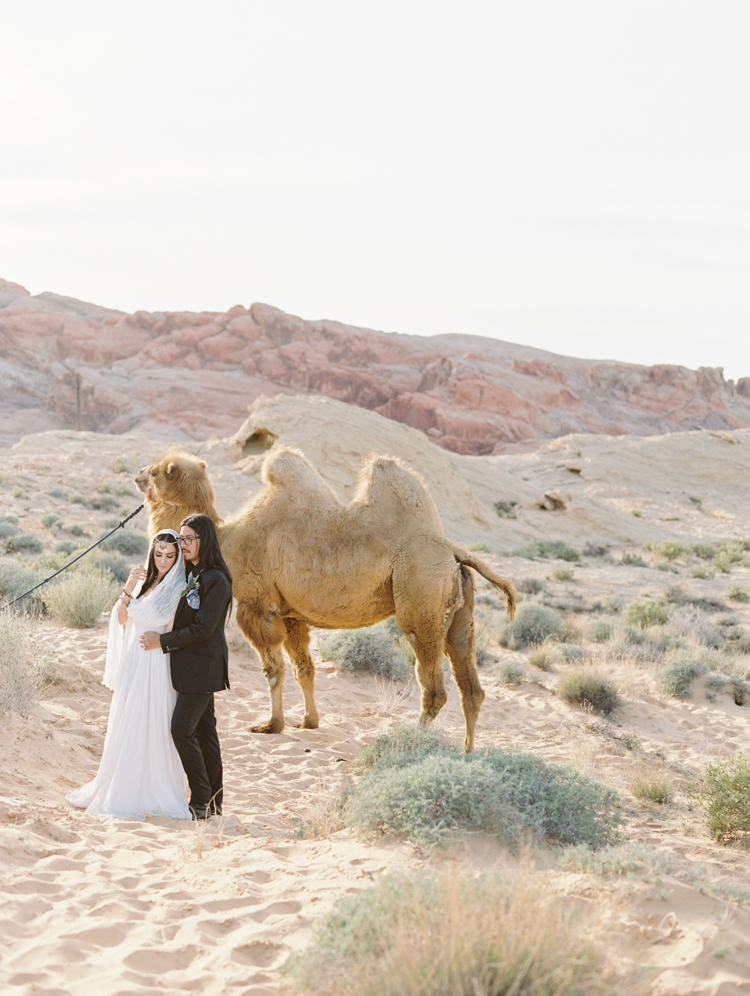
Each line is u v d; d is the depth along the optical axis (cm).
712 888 421
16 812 496
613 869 445
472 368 14438
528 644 1638
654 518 5891
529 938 293
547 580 3030
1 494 2973
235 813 616
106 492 3469
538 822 527
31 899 391
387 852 475
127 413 12438
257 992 321
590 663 1453
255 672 1169
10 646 726
